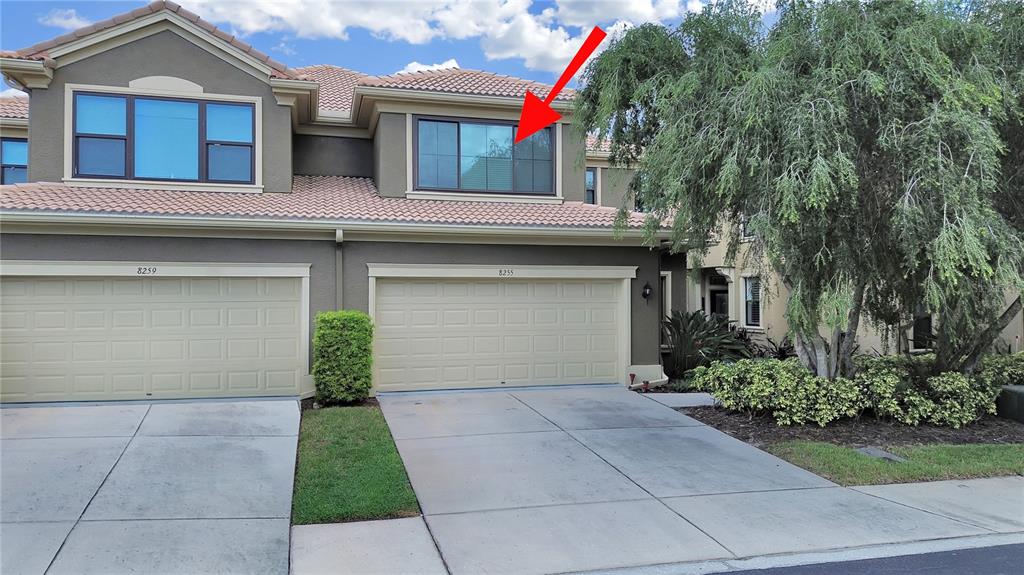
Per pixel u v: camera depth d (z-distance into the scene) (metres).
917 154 6.85
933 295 7.04
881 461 7.38
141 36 11.66
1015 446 8.14
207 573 4.48
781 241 7.39
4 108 14.60
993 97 6.88
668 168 7.93
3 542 4.82
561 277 12.24
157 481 6.23
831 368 9.36
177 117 11.78
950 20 7.17
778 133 7.18
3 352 10.01
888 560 4.84
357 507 5.70
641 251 12.69
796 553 4.95
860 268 7.80
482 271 11.84
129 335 10.46
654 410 10.23
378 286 11.51
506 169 13.49
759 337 18.39
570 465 7.16
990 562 4.80
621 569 4.65
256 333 10.92
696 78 7.73
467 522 5.48
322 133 14.38
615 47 9.02
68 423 8.27
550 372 12.35
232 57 12.01
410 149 12.94
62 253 10.06
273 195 12.05
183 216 10.16
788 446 7.94
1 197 9.88
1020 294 7.74
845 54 6.99
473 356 11.97
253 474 6.54
